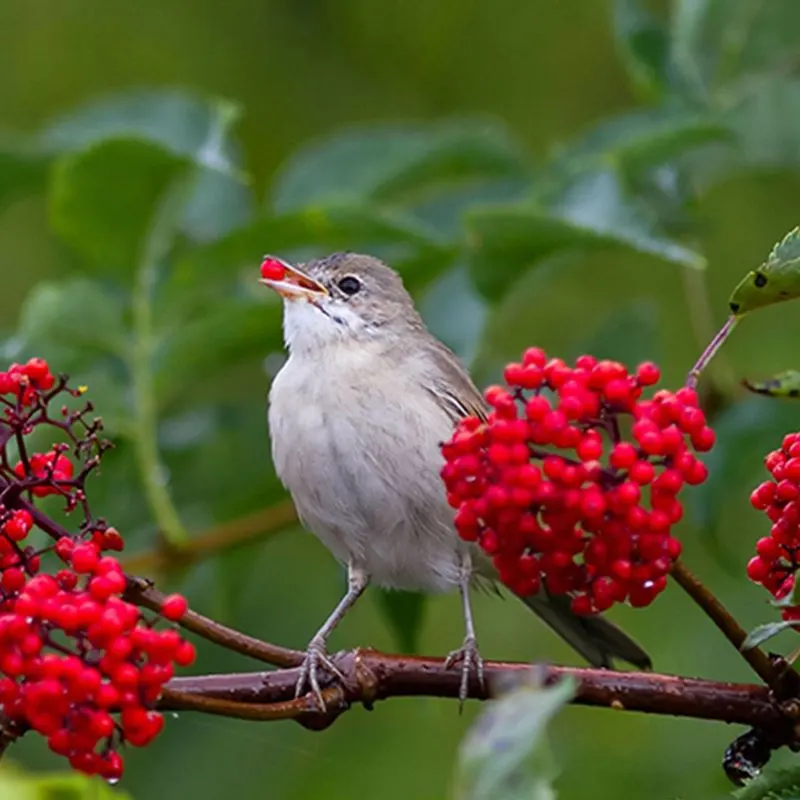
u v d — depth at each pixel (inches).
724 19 465.1
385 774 490.9
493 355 565.6
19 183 471.5
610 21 617.0
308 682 285.3
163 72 607.5
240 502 459.2
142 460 416.2
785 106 467.5
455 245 418.9
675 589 499.8
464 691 285.6
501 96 621.3
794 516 253.3
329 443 399.5
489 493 244.1
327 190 474.0
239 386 556.7
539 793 179.8
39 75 606.9
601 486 244.2
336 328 418.0
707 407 456.8
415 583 412.2
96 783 285.3
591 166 418.6
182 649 231.0
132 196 410.3
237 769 490.6
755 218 576.7
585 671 270.5
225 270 431.8
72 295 407.5
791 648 473.7
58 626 230.2
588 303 580.4
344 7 623.5
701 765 461.1
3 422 251.1
